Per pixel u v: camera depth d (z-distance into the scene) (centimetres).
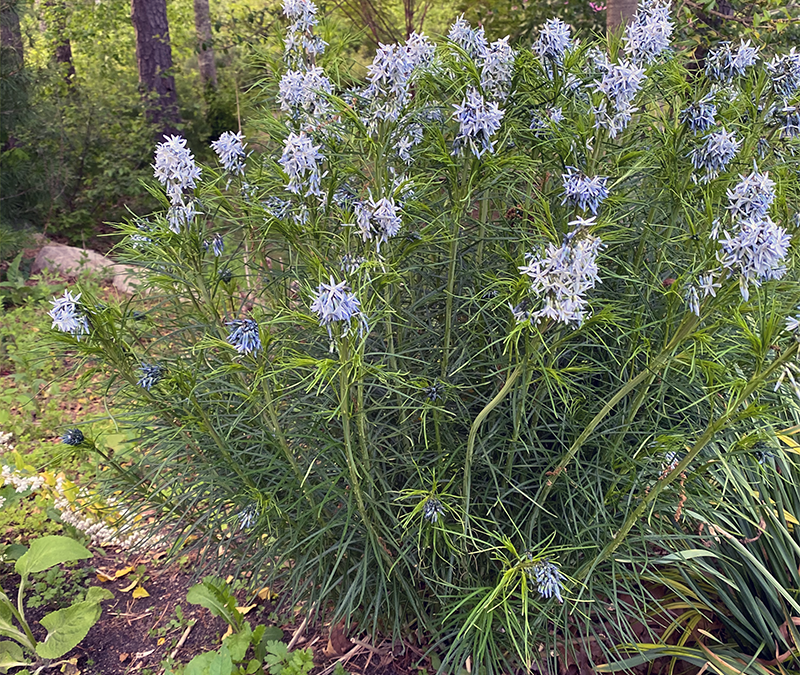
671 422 260
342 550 230
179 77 1297
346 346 191
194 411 250
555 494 257
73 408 482
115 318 234
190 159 216
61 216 844
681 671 266
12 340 574
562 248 175
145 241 237
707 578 266
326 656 283
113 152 891
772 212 228
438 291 249
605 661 268
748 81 243
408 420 266
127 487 292
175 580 341
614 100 213
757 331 221
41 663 295
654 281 236
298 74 230
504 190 257
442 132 237
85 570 346
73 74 1105
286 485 250
